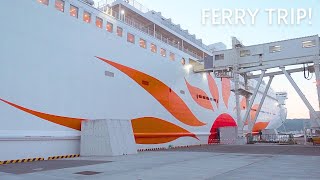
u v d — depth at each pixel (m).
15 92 16.33
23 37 17.09
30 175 10.42
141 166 12.84
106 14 23.44
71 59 19.86
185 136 31.81
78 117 19.84
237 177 9.25
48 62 18.33
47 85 18.08
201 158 16.66
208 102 37.81
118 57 23.89
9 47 16.31
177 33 34.91
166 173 10.46
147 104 26.45
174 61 31.61
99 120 19.33
